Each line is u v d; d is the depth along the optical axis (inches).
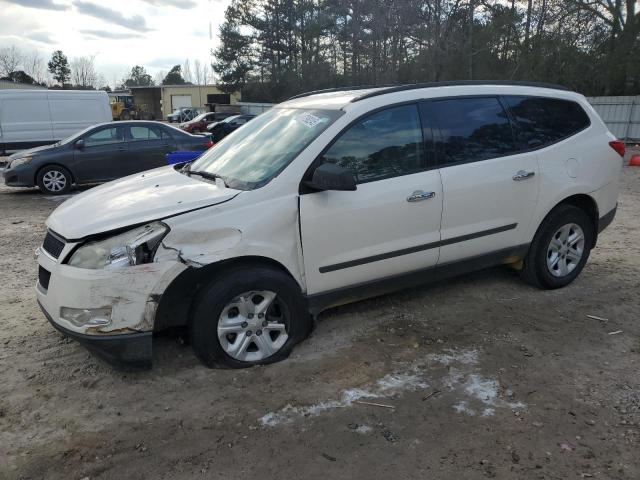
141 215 132.6
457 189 165.8
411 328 169.2
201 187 149.2
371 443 115.4
